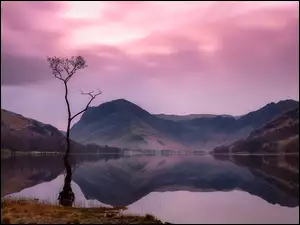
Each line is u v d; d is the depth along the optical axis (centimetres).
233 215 2495
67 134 3688
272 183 4125
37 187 4706
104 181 5888
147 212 2683
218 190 3981
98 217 2412
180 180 5494
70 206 3044
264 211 2614
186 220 2306
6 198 3209
